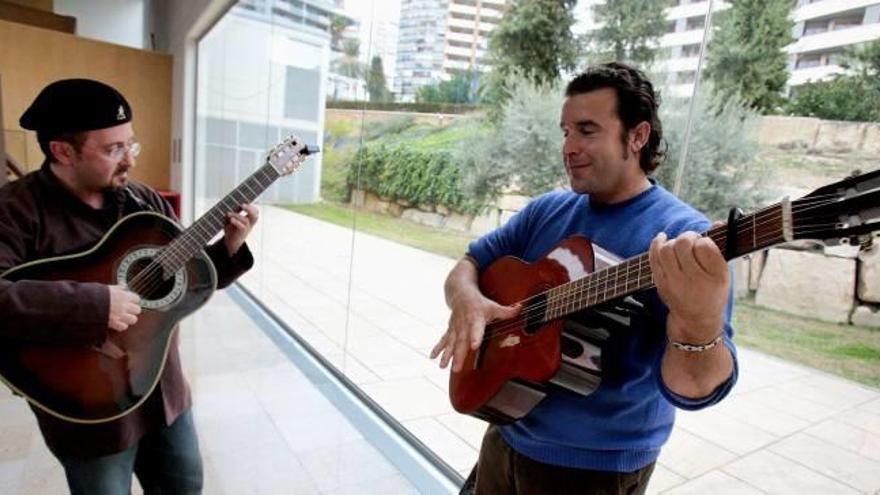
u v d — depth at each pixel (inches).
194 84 183.5
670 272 22.8
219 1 146.3
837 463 45.3
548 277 35.1
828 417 45.8
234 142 170.2
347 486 65.6
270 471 67.6
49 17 176.2
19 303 31.0
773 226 22.0
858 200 20.0
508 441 37.2
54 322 32.1
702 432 54.1
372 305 118.1
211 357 103.3
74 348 36.4
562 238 36.8
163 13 210.4
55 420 36.9
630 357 30.1
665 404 32.3
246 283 153.9
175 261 42.0
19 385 35.3
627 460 31.7
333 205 130.0
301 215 140.4
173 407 42.4
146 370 39.6
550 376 32.2
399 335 110.7
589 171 32.1
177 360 43.7
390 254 112.7
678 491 51.5
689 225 28.5
